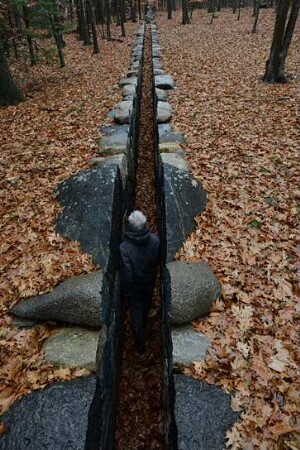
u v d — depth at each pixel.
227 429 3.15
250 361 3.75
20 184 6.99
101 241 5.01
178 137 8.34
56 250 5.20
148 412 4.52
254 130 8.98
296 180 6.86
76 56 20.41
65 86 14.12
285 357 3.81
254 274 4.87
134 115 10.07
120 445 4.22
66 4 33.47
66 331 4.00
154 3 45.62
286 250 5.28
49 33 15.53
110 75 15.11
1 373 3.65
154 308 5.84
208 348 3.81
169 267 4.55
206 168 7.35
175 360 3.67
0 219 6.05
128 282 4.66
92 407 3.19
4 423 3.13
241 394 3.43
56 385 3.37
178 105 10.95
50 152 8.19
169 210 5.46
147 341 5.37
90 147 8.09
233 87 12.42
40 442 2.94
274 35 11.88
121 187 6.27
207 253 5.16
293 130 8.80
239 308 4.34
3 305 4.48
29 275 4.85
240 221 5.85
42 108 11.37
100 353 3.79
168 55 18.86
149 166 9.86
